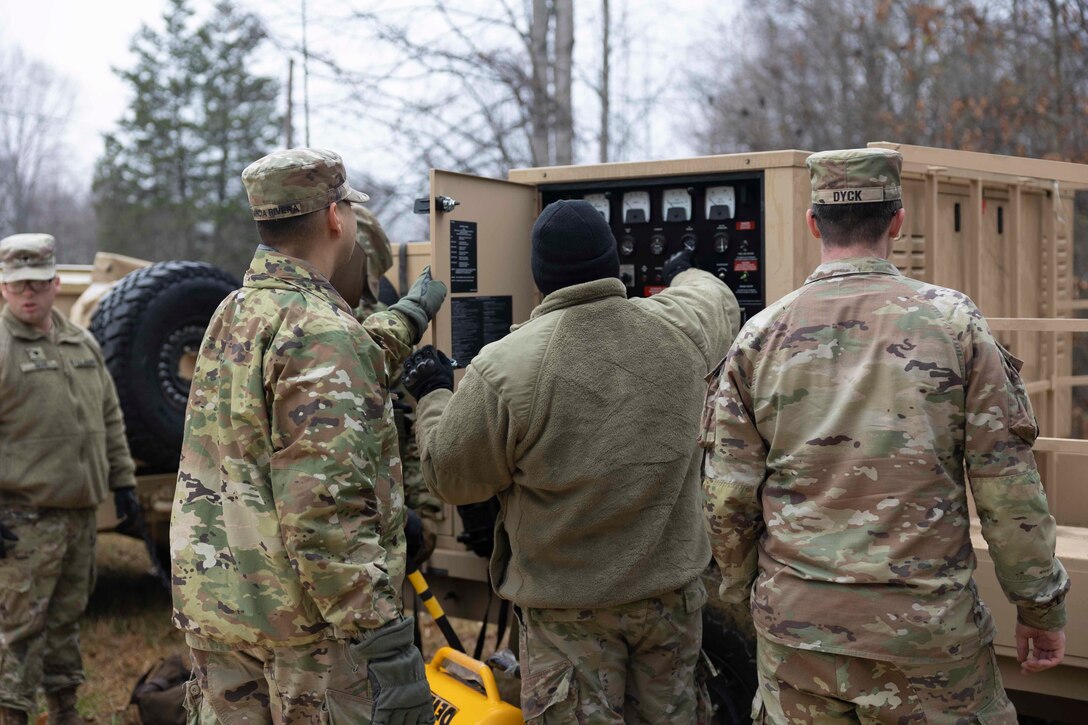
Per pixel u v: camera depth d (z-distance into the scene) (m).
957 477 1.97
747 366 2.10
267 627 2.02
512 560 2.44
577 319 2.33
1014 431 1.92
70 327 4.00
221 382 2.09
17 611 3.66
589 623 2.38
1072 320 2.70
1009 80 8.60
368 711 2.05
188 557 2.08
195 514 2.09
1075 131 8.29
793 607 1.99
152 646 4.93
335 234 2.19
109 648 4.91
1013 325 2.77
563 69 7.16
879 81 10.12
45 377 3.78
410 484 3.27
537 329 2.34
